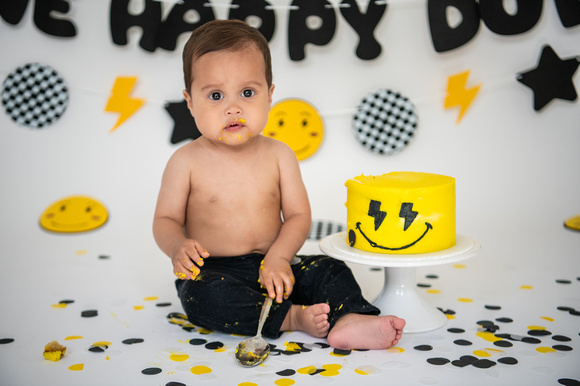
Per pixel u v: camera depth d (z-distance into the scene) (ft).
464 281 5.20
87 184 7.11
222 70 4.10
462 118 7.06
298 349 3.80
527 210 7.11
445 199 3.98
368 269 5.65
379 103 7.00
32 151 7.00
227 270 4.28
